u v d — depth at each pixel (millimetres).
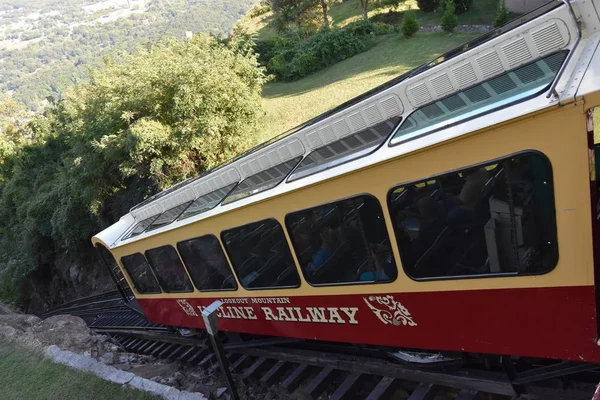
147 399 6656
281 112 18578
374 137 4797
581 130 3047
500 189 3564
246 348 7727
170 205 8102
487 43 4098
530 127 3256
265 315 6453
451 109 4180
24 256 23516
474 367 4852
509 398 4758
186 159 13320
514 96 3604
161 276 8289
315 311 5617
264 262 5898
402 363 5395
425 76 4516
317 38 26094
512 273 3713
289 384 6418
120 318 13328
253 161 6395
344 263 4969
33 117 33719
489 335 4078
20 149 30688
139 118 13398
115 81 14734
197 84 12562
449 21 21125
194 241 6875
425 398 4977
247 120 13992
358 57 23719
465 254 3965
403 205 4184
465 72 4281
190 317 8227
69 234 19172
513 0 19219
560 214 3307
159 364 9242
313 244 5156
